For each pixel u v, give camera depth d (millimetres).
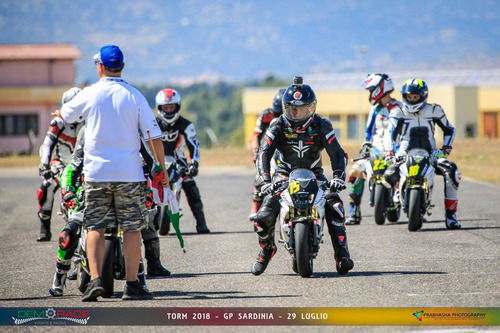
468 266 35656
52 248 44844
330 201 34562
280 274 35125
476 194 66625
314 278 33844
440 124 49469
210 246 44125
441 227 48906
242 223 53781
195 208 49906
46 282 34719
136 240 30141
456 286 31453
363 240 44500
